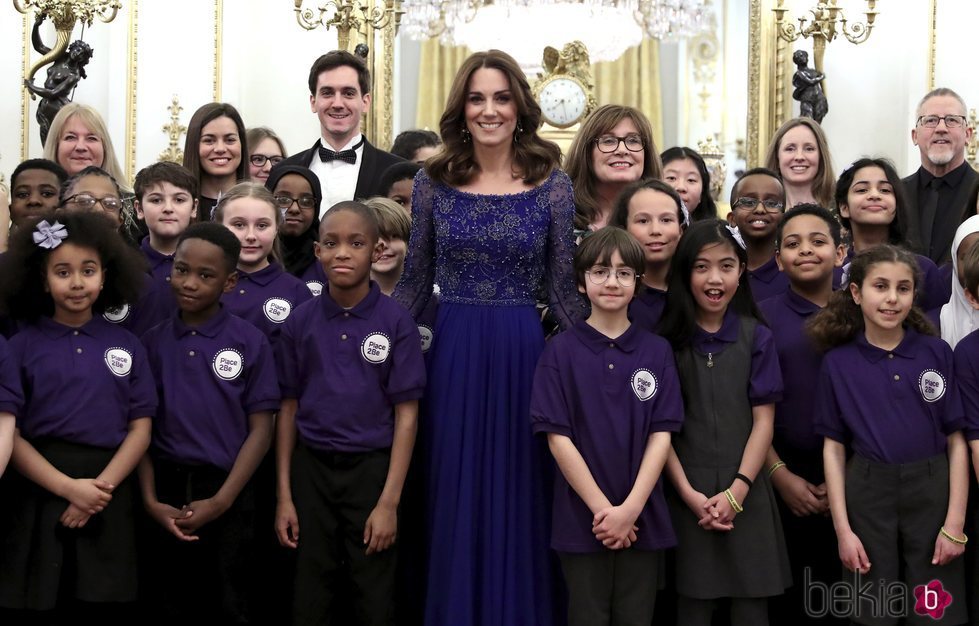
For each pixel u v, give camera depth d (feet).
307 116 29.19
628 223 12.61
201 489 11.62
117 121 27.78
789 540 12.24
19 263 11.55
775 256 14.05
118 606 11.66
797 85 26.71
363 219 11.69
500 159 11.82
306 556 11.51
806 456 12.28
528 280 11.77
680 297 11.85
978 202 13.96
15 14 26.66
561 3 25.46
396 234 13.37
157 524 11.66
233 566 11.64
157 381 11.86
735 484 11.37
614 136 13.80
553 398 11.29
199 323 11.99
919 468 11.41
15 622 11.23
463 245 11.59
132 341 11.78
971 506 11.69
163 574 11.66
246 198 12.97
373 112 28.27
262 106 29.32
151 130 27.94
